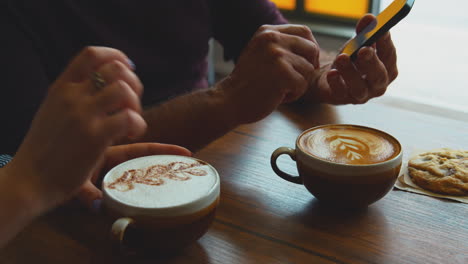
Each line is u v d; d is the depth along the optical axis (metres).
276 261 0.49
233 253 0.50
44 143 0.43
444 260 0.49
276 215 0.56
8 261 0.49
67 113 0.42
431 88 2.16
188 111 0.70
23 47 0.76
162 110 0.71
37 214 0.44
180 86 0.97
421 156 0.63
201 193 0.49
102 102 0.41
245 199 0.58
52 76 0.83
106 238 0.53
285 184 0.61
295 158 0.58
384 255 0.50
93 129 0.42
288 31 0.72
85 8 0.84
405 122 0.76
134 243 0.48
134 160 0.55
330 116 0.79
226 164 0.66
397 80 2.27
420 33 2.83
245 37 1.04
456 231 0.53
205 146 0.71
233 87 0.71
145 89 0.92
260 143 0.71
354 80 0.69
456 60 2.46
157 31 0.91
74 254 0.50
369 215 0.55
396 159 0.53
